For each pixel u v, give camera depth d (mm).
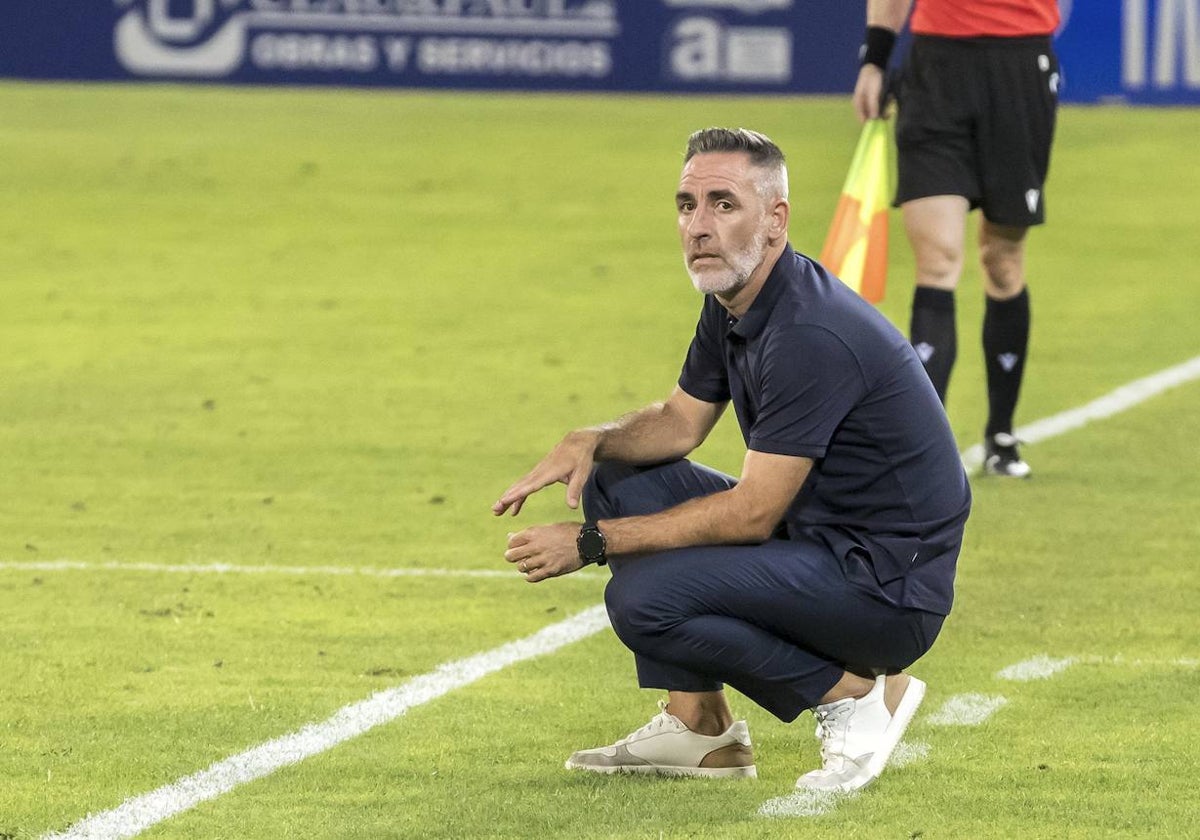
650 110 74688
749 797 14414
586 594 21766
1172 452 30125
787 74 76562
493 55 78188
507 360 39250
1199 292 47156
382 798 14445
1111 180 62500
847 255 25547
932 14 26281
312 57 78375
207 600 21281
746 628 14359
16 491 27516
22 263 51094
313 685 17875
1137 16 74625
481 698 17453
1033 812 13984
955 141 26266
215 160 66062
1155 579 22094
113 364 38688
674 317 44375
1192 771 15055
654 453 15641
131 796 14492
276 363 38906
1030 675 18094
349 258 52125
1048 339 41344
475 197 60719
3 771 15133
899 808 14070
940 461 14523
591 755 15219
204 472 28953
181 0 78312
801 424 14180
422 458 30031
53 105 75562
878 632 14445
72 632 19797
